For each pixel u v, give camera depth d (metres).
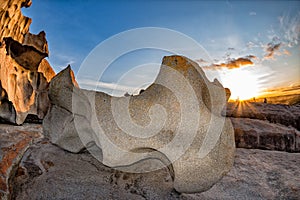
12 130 2.72
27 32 5.38
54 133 2.41
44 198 1.71
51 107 2.55
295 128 3.39
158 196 1.77
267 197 1.75
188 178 1.63
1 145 2.12
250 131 3.04
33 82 5.65
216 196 1.76
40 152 2.27
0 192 1.59
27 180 1.88
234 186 1.88
